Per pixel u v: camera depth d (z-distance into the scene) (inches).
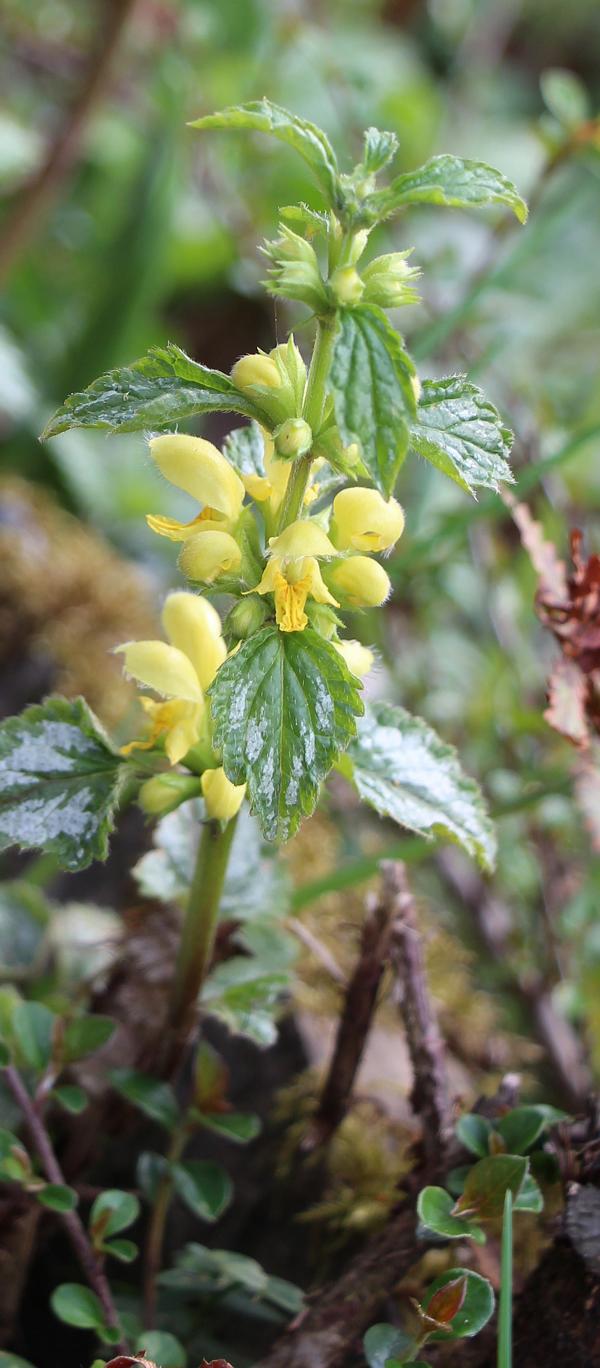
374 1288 20.7
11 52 53.5
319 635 18.7
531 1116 20.7
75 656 36.6
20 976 25.6
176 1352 20.7
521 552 37.5
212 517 19.6
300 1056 26.0
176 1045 22.1
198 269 55.9
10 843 19.5
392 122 58.6
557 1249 20.0
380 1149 25.0
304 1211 24.9
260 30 52.0
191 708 19.8
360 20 71.1
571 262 60.4
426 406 18.7
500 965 32.1
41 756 20.0
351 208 17.8
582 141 33.8
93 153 53.7
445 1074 22.2
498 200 17.9
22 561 37.7
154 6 48.4
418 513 36.2
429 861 35.7
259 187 50.8
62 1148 24.2
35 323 52.9
